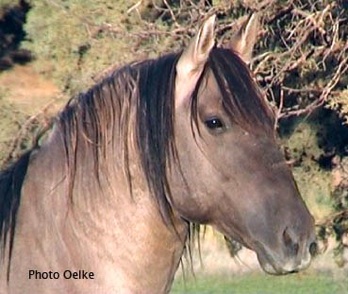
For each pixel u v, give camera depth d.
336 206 19.97
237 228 7.66
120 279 7.85
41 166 8.02
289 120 19.92
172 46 17.56
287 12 18.12
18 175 8.09
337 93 17.67
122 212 7.86
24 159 8.17
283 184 7.58
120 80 7.97
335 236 19.47
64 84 19.30
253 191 7.57
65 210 7.89
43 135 9.03
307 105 18.14
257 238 7.58
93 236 7.86
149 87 7.83
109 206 7.87
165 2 17.59
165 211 7.80
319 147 20.03
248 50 8.30
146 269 7.90
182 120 7.71
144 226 7.85
